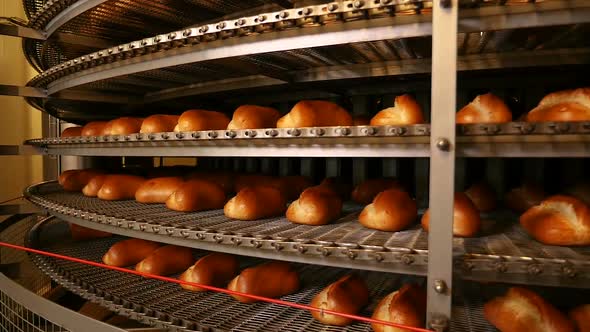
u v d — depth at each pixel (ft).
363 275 5.58
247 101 8.08
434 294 3.35
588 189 4.75
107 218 5.33
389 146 3.81
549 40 4.43
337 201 5.05
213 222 5.01
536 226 3.85
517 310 3.66
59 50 8.13
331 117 4.65
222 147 4.73
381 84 6.54
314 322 4.33
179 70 6.06
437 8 3.19
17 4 11.86
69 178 8.04
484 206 5.29
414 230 4.45
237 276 5.06
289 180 6.54
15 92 7.44
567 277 3.25
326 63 5.61
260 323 4.32
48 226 8.70
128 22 6.74
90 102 8.64
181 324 4.42
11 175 11.96
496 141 3.43
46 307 4.92
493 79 5.98
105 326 4.32
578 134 3.21
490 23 3.37
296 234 4.33
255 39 4.32
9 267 7.89
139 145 5.47
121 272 5.93
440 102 3.22
